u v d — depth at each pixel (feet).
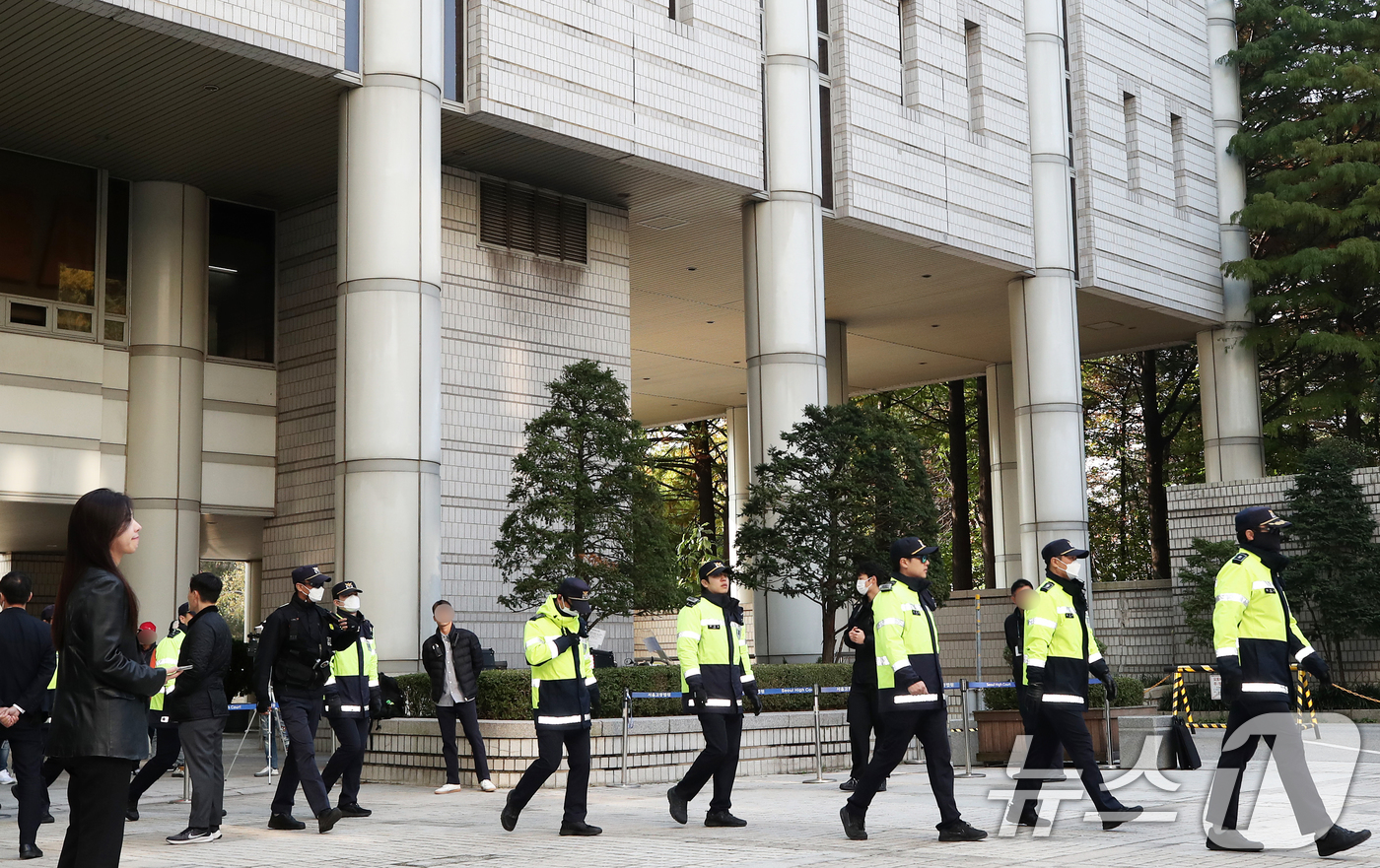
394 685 41.55
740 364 128.57
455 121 65.77
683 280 100.42
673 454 167.22
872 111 82.99
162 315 74.08
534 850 29.99
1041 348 94.22
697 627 34.06
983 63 91.20
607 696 51.70
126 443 72.90
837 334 111.55
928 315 110.83
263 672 33.78
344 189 62.28
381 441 60.39
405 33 62.28
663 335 117.60
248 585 85.92
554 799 44.19
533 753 48.96
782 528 67.56
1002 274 96.02
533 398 75.20
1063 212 95.09
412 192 61.77
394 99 61.77
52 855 30.86
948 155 87.81
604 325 79.30
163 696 36.73
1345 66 103.76
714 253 93.20
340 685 38.06
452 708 47.06
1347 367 107.65
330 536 74.23
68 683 18.17
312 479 75.92
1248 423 107.76
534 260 76.23
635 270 97.50
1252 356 108.27
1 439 68.39
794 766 56.08
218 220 78.38
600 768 49.39
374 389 60.59
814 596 67.97
